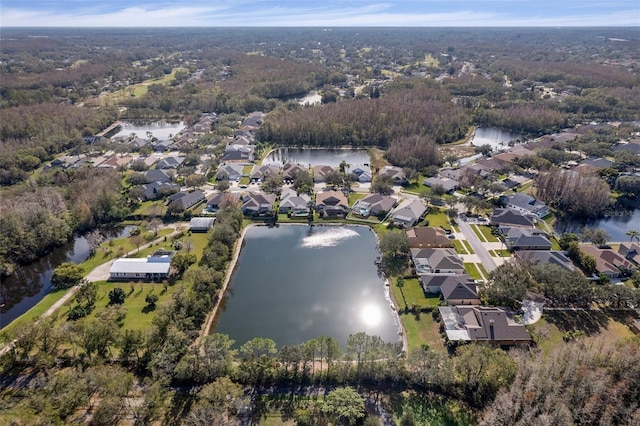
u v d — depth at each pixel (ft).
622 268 317.63
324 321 280.51
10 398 210.18
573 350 223.30
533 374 199.52
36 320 245.24
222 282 313.94
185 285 294.46
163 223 414.82
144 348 236.43
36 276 342.44
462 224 404.16
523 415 184.44
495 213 408.67
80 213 404.36
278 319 282.77
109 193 435.53
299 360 223.10
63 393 196.65
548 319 269.64
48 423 180.04
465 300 284.82
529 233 364.17
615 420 183.62
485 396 209.26
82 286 288.71
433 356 218.59
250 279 330.34
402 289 307.78
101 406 192.03
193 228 398.42
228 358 225.15
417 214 412.98
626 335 253.85
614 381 200.75
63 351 243.81
